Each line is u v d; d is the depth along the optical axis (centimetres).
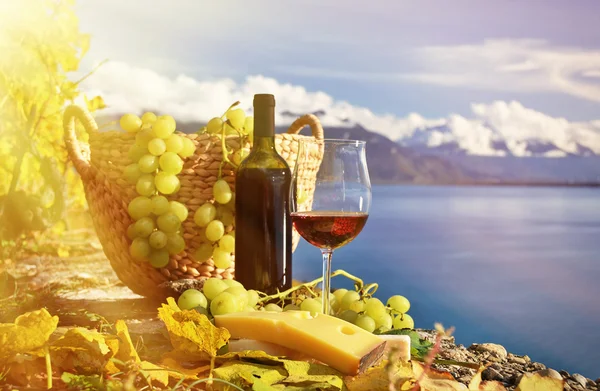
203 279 199
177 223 192
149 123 198
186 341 117
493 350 147
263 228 175
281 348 124
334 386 105
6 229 320
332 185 156
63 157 364
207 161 195
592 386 128
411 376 108
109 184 199
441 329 92
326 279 154
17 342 102
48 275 270
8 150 340
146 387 106
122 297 225
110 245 207
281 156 190
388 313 156
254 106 180
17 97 344
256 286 175
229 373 107
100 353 110
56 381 108
